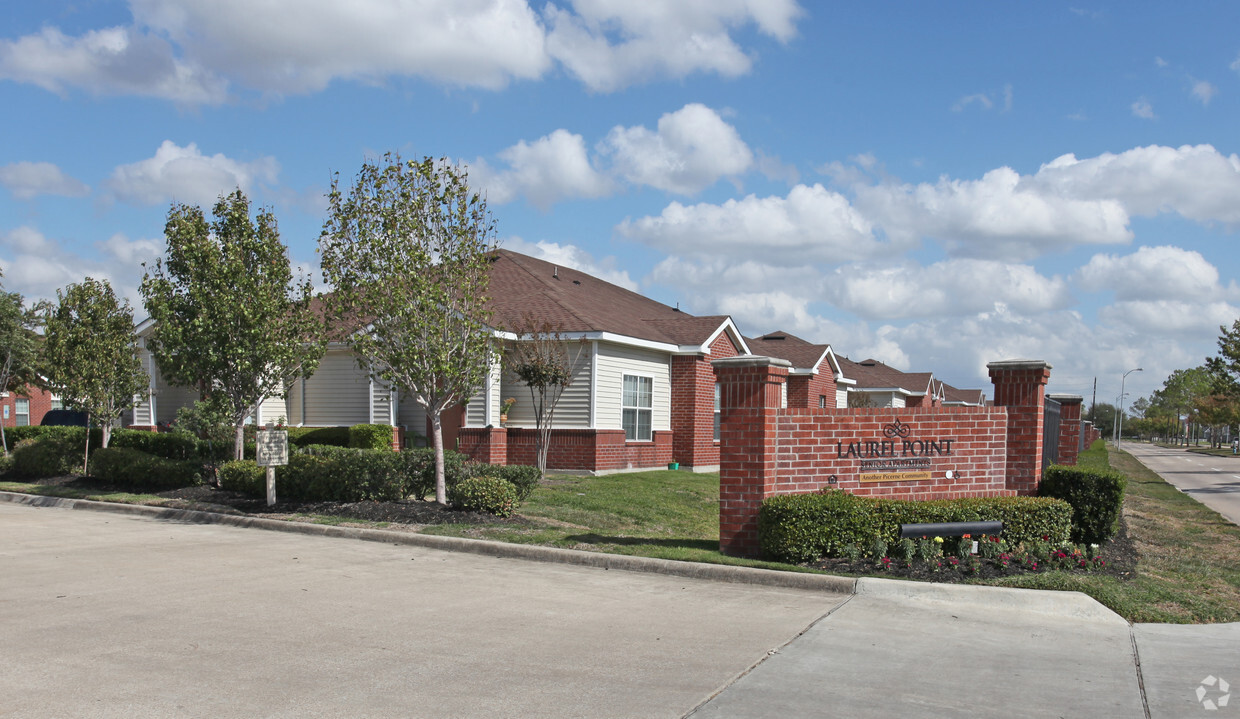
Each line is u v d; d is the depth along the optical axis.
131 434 20.70
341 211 13.48
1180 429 113.25
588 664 6.02
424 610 7.63
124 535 12.15
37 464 19.41
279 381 17.70
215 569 9.53
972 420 11.21
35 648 6.27
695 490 18.45
